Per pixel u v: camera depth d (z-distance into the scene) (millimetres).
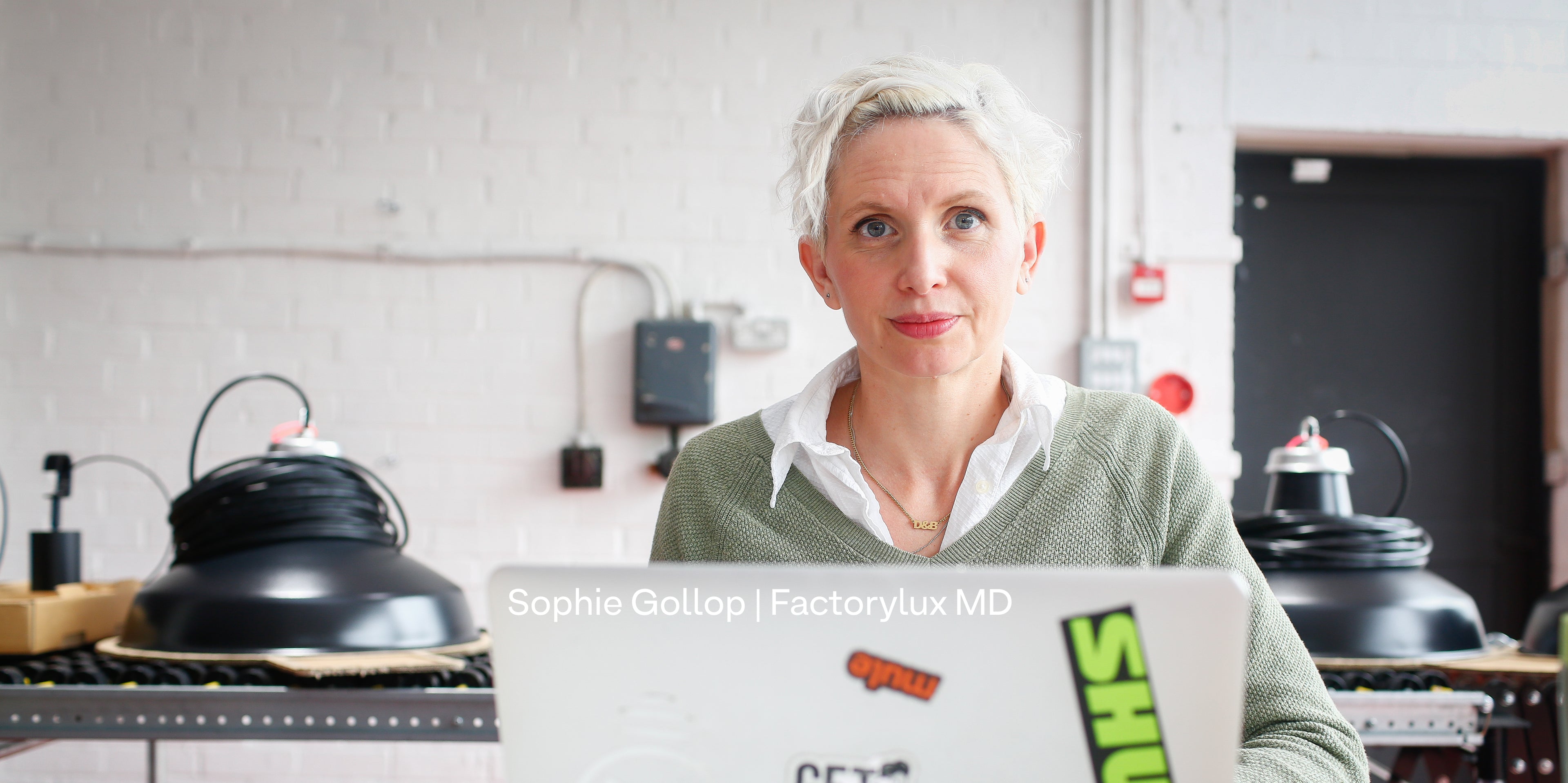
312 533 1662
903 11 3057
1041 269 3045
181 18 3016
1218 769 533
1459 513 3223
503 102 3031
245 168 3006
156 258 2994
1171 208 3039
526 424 3010
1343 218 3236
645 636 565
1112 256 3025
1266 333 3213
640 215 3035
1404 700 1480
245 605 1548
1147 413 1017
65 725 1453
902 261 899
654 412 2945
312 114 3014
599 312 3031
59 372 2977
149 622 1604
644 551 3000
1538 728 1674
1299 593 1640
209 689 1457
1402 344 3234
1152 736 535
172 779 2920
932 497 1026
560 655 571
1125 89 3055
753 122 3049
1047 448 985
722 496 1066
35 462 2963
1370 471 3213
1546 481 3195
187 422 2975
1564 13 3049
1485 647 1705
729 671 559
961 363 920
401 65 3025
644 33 3049
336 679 1495
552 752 575
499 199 3025
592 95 3039
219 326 2988
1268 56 3043
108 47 3012
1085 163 3047
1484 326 3242
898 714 548
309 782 2939
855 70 953
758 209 3043
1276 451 1887
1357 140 3131
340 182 3012
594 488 2971
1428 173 3246
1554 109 3037
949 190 890
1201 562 950
